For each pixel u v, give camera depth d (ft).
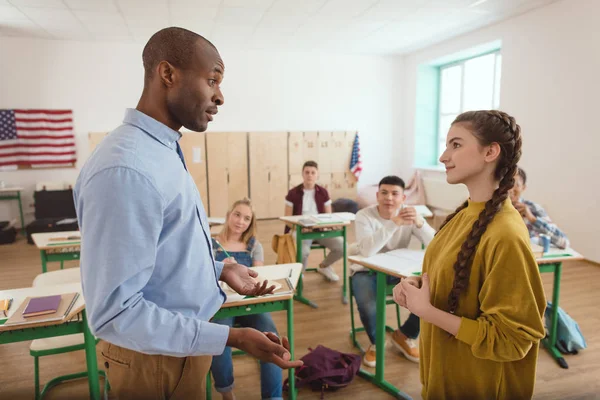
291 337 5.87
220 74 2.89
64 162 20.10
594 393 6.69
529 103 16.10
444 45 20.94
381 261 6.88
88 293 2.33
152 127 2.71
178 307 2.79
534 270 2.97
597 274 12.62
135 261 2.32
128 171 2.34
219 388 6.09
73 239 9.23
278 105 23.02
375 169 25.21
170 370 3.08
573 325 8.16
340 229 10.99
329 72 23.62
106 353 3.18
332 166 23.24
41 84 19.44
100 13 15.42
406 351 7.82
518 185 8.31
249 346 2.66
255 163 21.91
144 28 17.56
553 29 14.89
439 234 3.70
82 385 7.03
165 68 2.69
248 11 15.48
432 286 3.49
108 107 20.42
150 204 2.39
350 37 19.72
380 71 24.48
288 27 17.81
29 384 7.07
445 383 3.40
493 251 2.99
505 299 2.92
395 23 17.39
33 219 19.97
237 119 22.49
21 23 16.58
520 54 16.38
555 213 15.20
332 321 9.58
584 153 13.98
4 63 18.83
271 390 5.96
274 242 10.84
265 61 22.52
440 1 14.64
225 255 7.49
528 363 3.23
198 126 2.89
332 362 7.11
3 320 4.65
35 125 19.47
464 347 3.28
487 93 20.36
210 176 21.34
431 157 24.79
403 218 7.68
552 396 6.61
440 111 24.04
